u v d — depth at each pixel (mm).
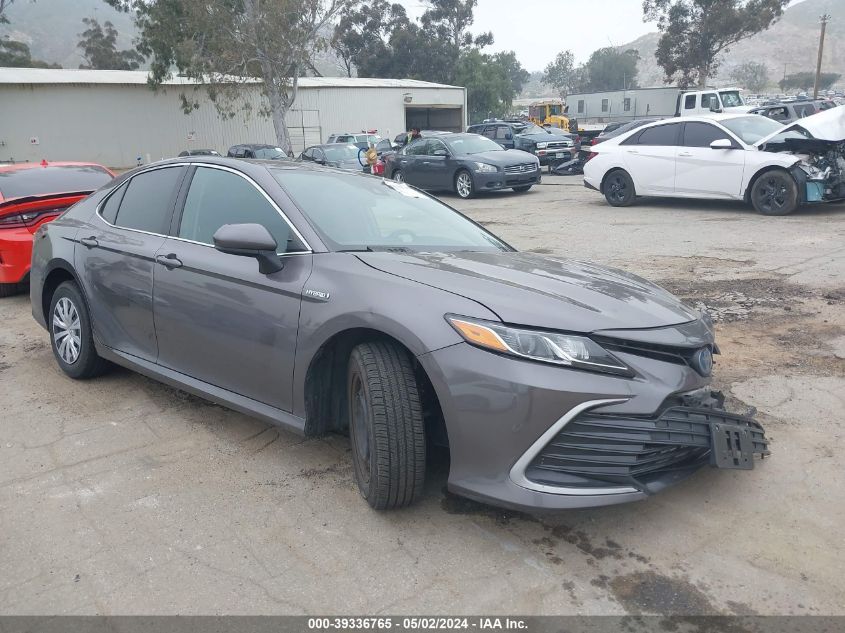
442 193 17766
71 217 4809
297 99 41719
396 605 2449
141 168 4457
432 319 2738
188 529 2939
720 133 11250
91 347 4508
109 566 2695
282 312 3205
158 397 4414
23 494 3246
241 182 3734
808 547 2727
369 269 3070
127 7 38219
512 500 2604
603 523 2934
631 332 2715
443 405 2689
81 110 37375
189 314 3666
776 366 4613
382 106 44906
